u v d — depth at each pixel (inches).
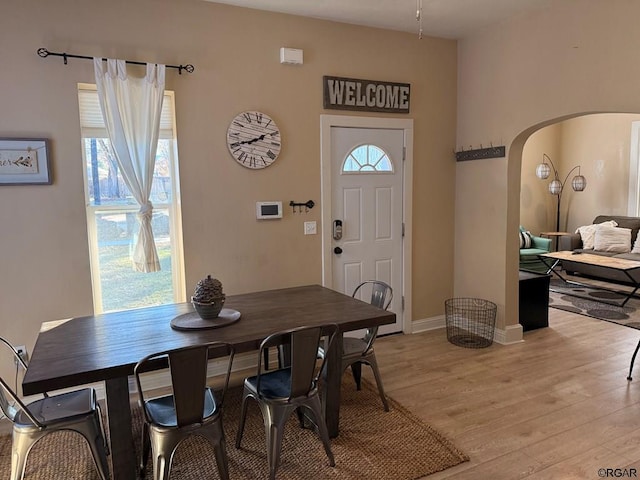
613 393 122.2
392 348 158.4
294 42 142.9
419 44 165.0
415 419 110.1
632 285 242.2
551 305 209.9
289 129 144.8
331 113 151.3
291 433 105.0
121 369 75.3
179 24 126.6
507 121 154.7
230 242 138.8
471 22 153.3
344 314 102.3
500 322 162.4
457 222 179.2
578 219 295.4
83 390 94.0
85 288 121.7
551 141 299.1
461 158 173.9
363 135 158.2
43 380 69.9
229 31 133.3
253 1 130.7
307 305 110.4
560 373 135.7
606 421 108.0
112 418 79.6
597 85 126.0
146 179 123.0
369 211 162.9
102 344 85.0
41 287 117.3
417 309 175.6
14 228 113.5
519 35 147.8
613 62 121.7
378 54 157.4
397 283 171.2
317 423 91.3
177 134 128.8
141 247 124.3
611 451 95.8
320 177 151.5
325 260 154.8
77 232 119.7
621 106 120.6
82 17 115.6
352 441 101.2
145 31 122.6
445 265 179.9
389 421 109.5
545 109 141.3
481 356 150.0
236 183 138.1
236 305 111.0
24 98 111.7
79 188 119.0
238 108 136.3
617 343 160.2
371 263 165.5
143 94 120.5
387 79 159.9
